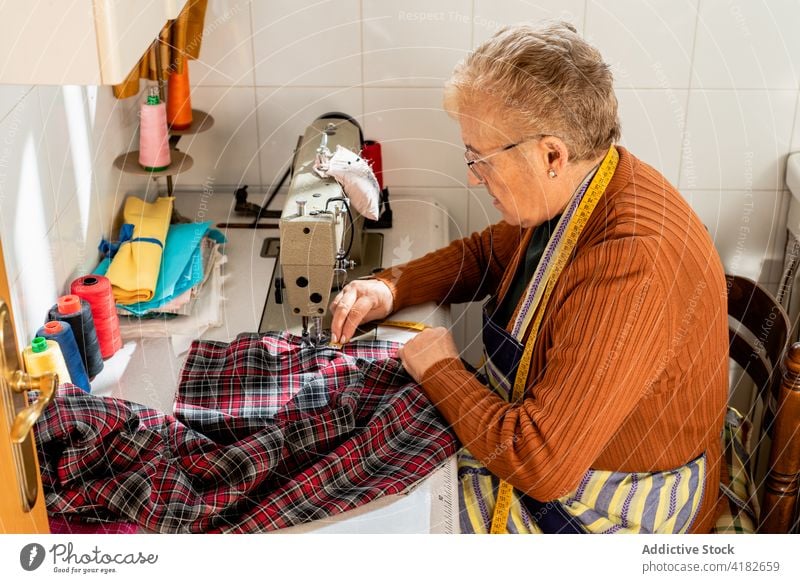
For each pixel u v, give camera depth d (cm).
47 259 176
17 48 113
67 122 184
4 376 101
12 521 106
